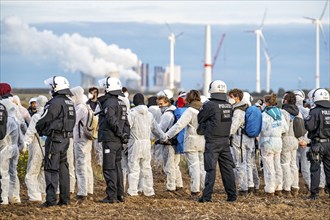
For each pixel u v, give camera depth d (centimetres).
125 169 2127
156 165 2755
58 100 1795
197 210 1794
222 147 1950
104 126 1892
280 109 2131
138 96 2042
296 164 2223
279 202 1981
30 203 1933
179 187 2230
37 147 1927
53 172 1823
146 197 2061
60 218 1661
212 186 1953
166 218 1678
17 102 2023
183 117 2062
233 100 2119
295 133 2152
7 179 1881
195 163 2097
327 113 1995
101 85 1905
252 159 2153
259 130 2109
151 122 2059
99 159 2350
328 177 2038
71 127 1819
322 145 2000
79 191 1972
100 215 1709
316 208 1875
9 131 1869
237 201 1984
